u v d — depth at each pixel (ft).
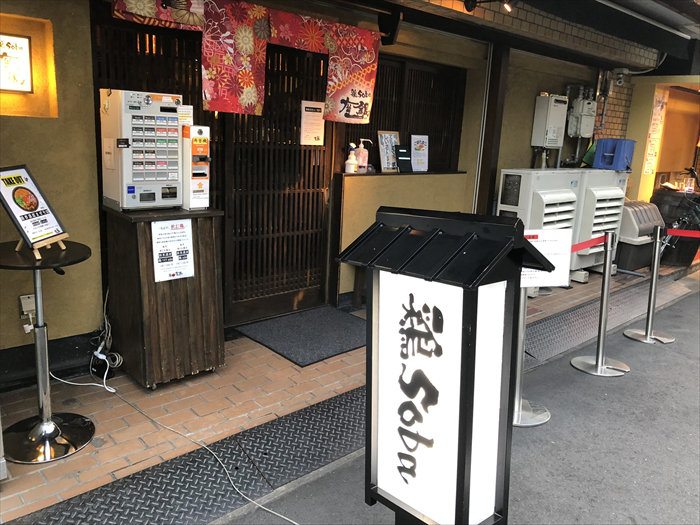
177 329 13.55
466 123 23.82
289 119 17.97
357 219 19.98
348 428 12.56
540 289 24.52
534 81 26.20
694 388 16.05
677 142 38.04
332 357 16.12
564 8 19.27
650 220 28.84
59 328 13.73
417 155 22.36
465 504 6.63
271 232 18.40
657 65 29.60
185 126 13.12
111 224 13.60
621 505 10.66
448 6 17.04
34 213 10.60
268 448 11.53
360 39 17.13
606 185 26.11
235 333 17.54
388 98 21.13
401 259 6.55
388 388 7.26
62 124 12.90
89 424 11.89
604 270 16.37
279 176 18.20
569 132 28.89
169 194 13.25
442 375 6.57
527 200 22.48
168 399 13.29
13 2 11.80
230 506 9.82
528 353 17.89
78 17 12.68
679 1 21.44
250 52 14.60
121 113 12.19
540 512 10.37
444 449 6.69
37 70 12.86
